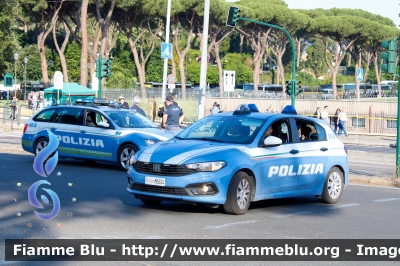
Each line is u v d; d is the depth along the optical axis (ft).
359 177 48.26
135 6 177.47
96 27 229.45
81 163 54.70
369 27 238.68
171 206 33.45
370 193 41.98
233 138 32.99
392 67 48.57
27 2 167.94
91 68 172.76
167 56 90.74
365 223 30.42
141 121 52.44
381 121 131.75
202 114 75.41
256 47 223.10
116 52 245.04
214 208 33.04
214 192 29.94
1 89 212.84
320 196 36.29
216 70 292.81
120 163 49.37
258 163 31.83
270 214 32.17
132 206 32.99
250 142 32.35
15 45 162.20
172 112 55.72
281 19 219.82
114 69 215.51
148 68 258.78
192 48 319.47
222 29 215.92
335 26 235.40
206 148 30.96
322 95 222.28
